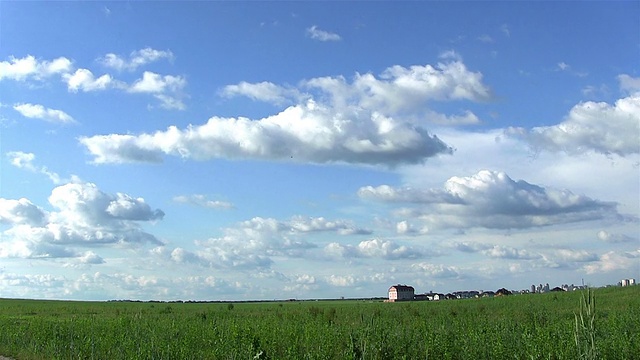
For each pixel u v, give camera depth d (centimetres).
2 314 5950
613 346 1689
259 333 2284
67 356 2338
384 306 5816
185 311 6719
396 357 1838
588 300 1205
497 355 1758
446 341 1928
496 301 6000
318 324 2609
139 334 2592
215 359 2075
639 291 5944
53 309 7906
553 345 1670
